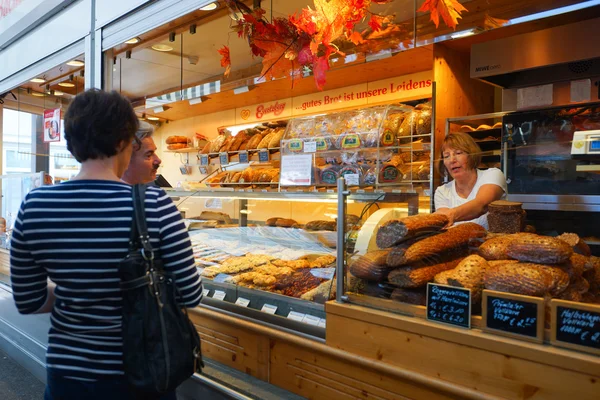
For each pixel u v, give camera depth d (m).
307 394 1.86
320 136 3.12
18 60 4.32
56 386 1.32
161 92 5.31
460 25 3.07
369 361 1.59
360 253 1.75
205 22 2.90
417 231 1.59
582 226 2.92
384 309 1.62
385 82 4.41
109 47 3.20
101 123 1.31
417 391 1.49
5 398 3.11
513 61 3.46
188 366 1.30
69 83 4.32
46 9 3.83
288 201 2.71
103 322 1.30
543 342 1.26
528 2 2.86
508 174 3.23
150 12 2.88
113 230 1.26
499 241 1.54
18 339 3.78
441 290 1.46
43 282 1.40
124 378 1.30
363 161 2.90
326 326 1.76
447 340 1.41
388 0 2.47
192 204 3.24
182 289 1.35
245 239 2.85
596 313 1.17
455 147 2.53
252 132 5.07
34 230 1.28
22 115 4.76
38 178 4.11
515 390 1.28
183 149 6.23
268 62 2.77
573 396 1.18
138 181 2.51
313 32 2.38
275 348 2.00
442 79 3.76
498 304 1.34
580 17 3.28
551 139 3.15
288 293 2.08
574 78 3.39
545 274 1.30
